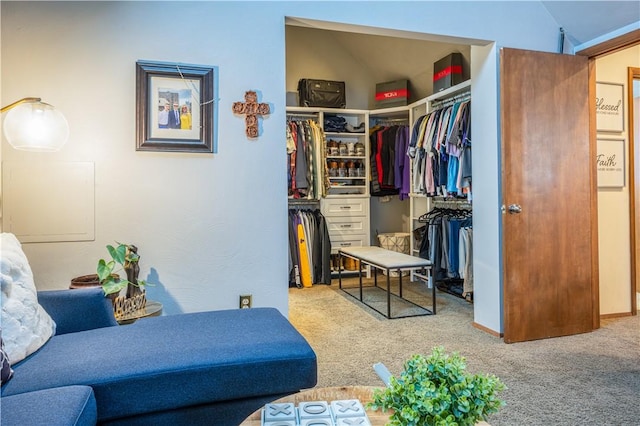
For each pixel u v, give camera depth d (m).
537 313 2.92
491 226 3.03
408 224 5.71
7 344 1.39
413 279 4.97
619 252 3.51
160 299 2.41
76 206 2.29
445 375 0.94
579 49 3.16
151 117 2.37
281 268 2.60
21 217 2.23
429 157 4.32
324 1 2.63
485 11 2.95
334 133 5.14
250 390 1.48
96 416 1.26
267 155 2.56
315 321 3.39
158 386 1.38
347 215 5.12
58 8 2.25
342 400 1.19
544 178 2.95
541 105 2.94
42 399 1.16
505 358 2.57
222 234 2.50
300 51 5.33
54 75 2.25
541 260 2.94
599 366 2.44
